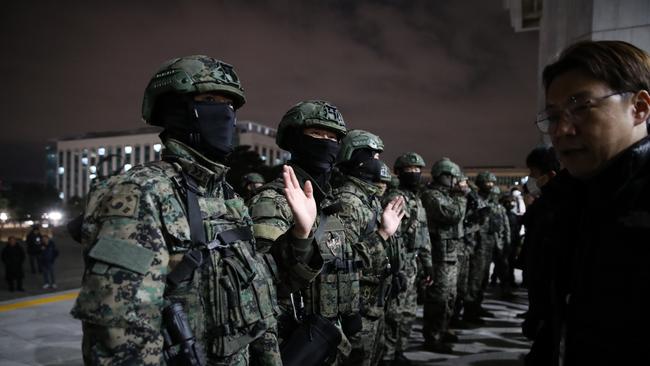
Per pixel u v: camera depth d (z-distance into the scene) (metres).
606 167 1.14
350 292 2.81
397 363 4.74
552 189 1.41
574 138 1.14
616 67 1.08
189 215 1.61
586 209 1.22
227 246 1.72
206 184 1.77
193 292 1.57
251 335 1.73
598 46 1.13
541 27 12.70
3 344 5.72
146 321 1.35
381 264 3.28
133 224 1.43
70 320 6.99
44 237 12.74
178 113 1.75
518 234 9.44
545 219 1.45
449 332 5.99
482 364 4.99
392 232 3.30
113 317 1.31
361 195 3.51
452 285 5.60
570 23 8.98
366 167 3.58
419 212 5.04
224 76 1.80
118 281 1.34
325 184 3.06
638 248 1.03
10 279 11.67
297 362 2.37
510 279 9.72
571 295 1.22
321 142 2.87
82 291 1.36
